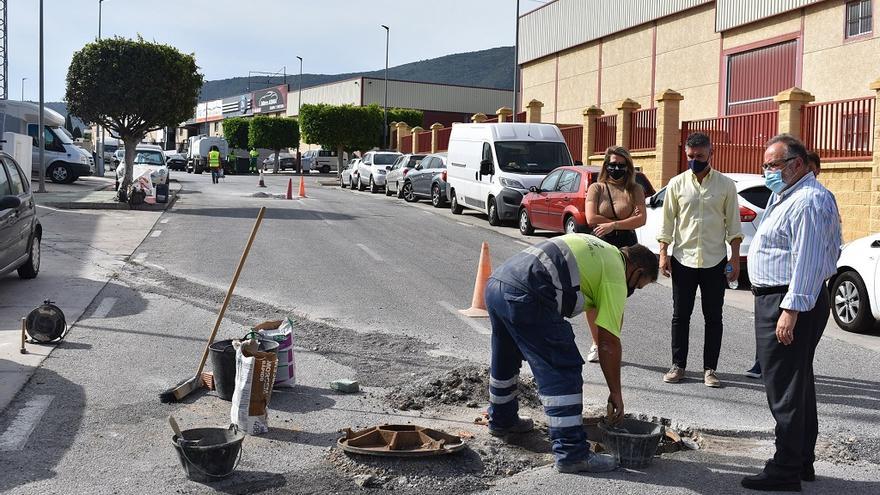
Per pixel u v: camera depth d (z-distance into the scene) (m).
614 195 7.35
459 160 23.50
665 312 10.43
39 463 4.95
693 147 6.99
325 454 5.18
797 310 4.63
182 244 15.24
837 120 15.71
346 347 8.05
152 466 4.96
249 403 5.50
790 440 4.75
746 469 5.15
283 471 4.91
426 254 14.92
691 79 27.45
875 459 5.42
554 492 4.68
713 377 7.06
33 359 7.18
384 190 35.59
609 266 5.02
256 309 9.74
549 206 17.20
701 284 7.07
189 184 38.25
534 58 38.88
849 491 4.82
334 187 40.41
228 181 43.69
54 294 10.30
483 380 6.67
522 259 5.07
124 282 11.34
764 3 23.50
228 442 4.75
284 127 64.19
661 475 4.98
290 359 6.63
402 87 71.81
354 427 5.70
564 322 5.06
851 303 9.51
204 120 103.44
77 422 5.68
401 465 4.95
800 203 4.70
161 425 5.67
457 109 74.38
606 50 32.84
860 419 6.25
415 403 6.25
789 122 16.58
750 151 18.08
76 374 6.81
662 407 6.41
